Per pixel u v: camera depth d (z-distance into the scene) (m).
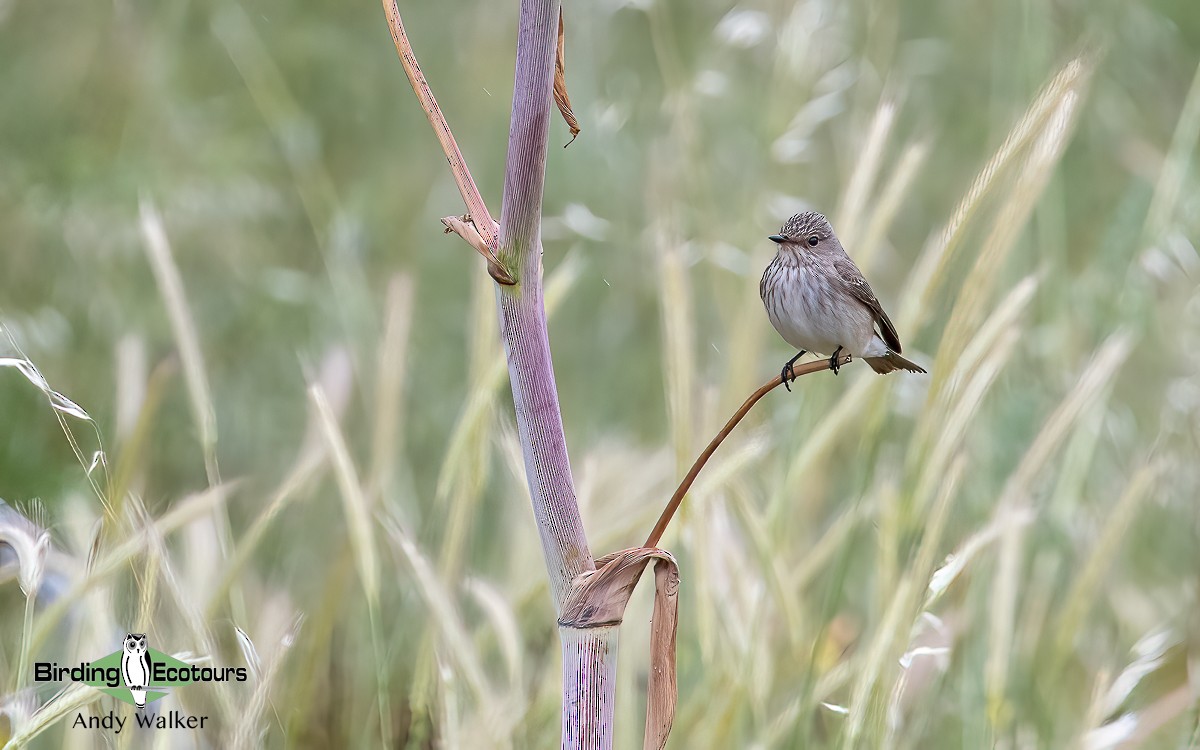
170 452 10.52
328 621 7.51
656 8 12.62
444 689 6.67
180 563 7.76
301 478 7.15
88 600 6.30
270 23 15.06
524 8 4.26
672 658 4.84
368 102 15.48
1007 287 11.19
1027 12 11.56
